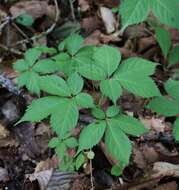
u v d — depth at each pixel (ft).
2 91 2.59
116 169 2.11
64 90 1.83
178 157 2.26
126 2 1.93
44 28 3.23
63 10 3.34
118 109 1.83
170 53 2.83
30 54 2.34
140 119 2.48
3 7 3.36
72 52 2.34
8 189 2.14
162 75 2.83
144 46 3.09
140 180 2.12
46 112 1.79
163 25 3.13
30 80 2.25
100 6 3.46
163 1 1.90
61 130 1.74
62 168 2.12
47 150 2.30
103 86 1.81
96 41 3.15
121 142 1.75
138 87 1.79
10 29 3.09
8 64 2.86
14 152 2.31
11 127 2.42
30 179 2.15
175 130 1.83
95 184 2.13
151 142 2.32
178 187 2.09
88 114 2.36
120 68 1.86
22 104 2.49
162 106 1.89
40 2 3.37
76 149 2.18
